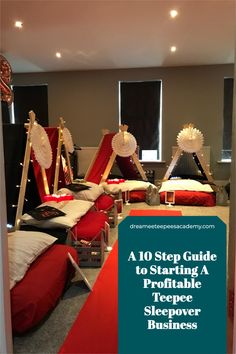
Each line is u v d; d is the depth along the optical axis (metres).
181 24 4.20
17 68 6.70
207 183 5.64
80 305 2.19
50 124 7.26
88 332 1.86
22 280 1.99
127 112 7.04
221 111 6.67
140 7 3.64
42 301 1.92
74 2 3.49
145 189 5.57
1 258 1.31
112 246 3.27
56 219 2.86
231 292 1.26
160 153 7.03
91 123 7.14
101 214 3.44
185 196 5.23
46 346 1.76
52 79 7.12
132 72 6.84
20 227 2.91
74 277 2.61
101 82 6.98
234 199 1.30
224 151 6.83
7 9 3.65
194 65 6.60
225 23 4.16
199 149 5.68
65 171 4.57
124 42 4.95
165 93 6.80
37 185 3.57
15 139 3.22
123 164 6.01
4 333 1.33
